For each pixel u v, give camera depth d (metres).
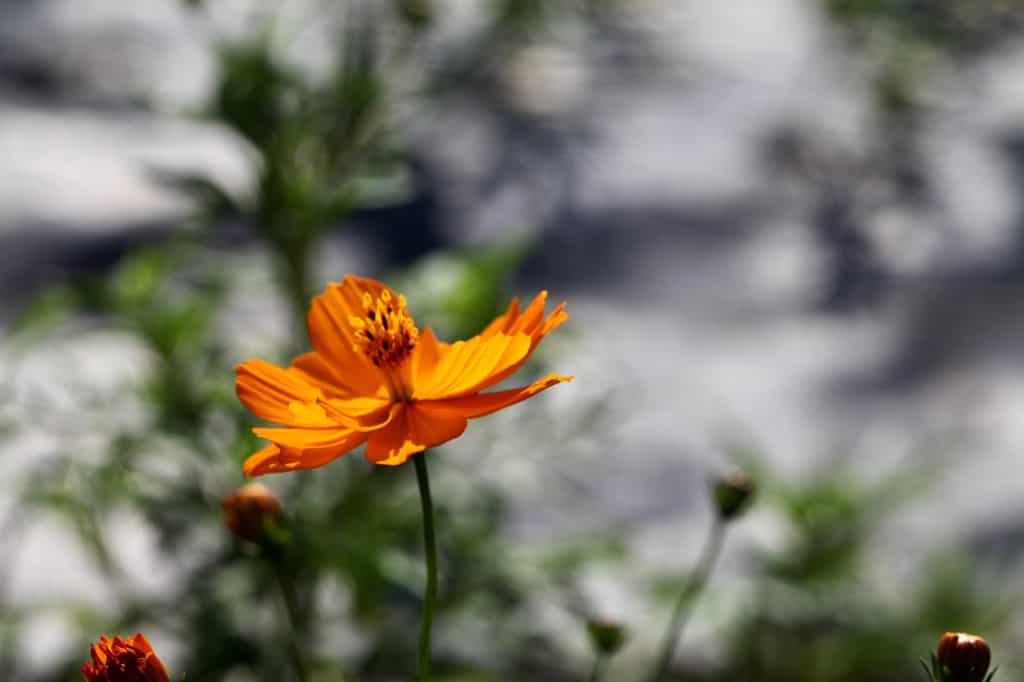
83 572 1.18
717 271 1.91
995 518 1.43
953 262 1.94
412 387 0.71
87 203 1.84
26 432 1.00
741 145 2.19
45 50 2.22
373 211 1.88
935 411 1.66
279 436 0.70
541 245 1.89
